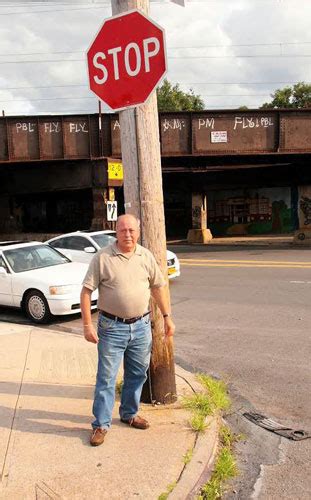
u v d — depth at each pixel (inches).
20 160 894.4
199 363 261.9
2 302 395.2
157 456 151.3
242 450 167.6
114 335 159.6
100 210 907.4
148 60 171.5
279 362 259.3
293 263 657.6
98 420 159.8
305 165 1004.6
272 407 204.5
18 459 149.8
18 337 305.6
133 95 177.0
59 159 895.7
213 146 876.0
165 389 190.5
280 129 864.9
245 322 348.2
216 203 1405.0
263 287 482.9
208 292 472.1
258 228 1359.5
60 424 174.1
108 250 159.3
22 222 1434.5
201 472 144.3
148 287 164.1
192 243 1183.6
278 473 152.4
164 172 1138.7
